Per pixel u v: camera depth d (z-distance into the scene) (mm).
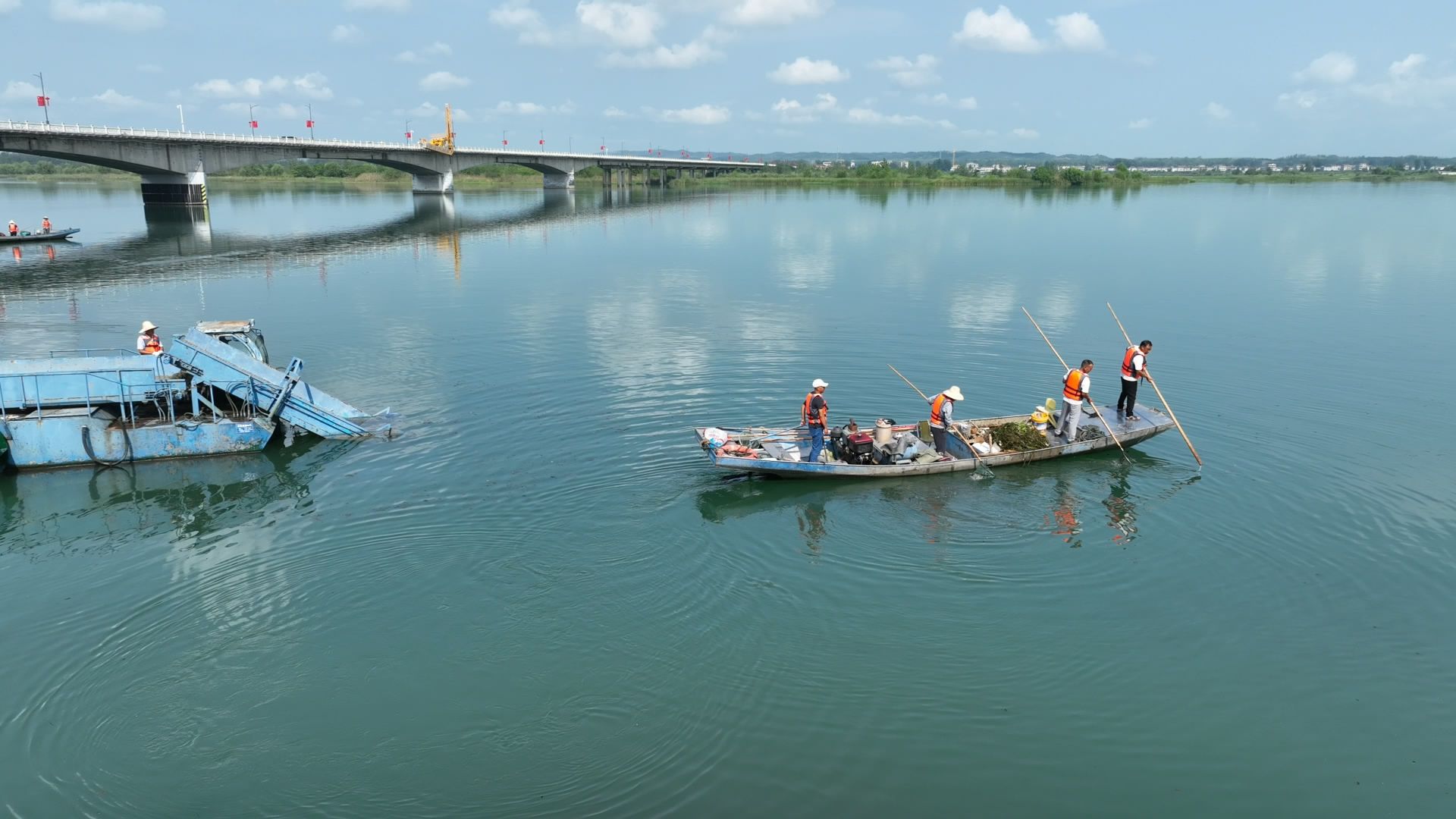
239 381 21578
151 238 68125
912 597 14789
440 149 120812
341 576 15195
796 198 124938
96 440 20297
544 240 67500
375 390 25484
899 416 23000
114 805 10273
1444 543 16484
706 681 12555
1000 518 17625
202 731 11484
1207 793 10734
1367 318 35594
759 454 18984
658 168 178250
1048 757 11258
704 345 30703
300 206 107438
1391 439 21578
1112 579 15391
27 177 195250
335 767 10883
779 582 15156
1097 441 20641
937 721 11852
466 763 10961
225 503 18250
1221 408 23906
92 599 14555
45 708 11883
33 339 32062
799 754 11219
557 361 28594
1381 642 13617
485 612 14141
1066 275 47125
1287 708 12203
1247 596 14875
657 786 10625
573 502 18047
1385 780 10969
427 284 45281
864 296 40906
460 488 18688
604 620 13945
